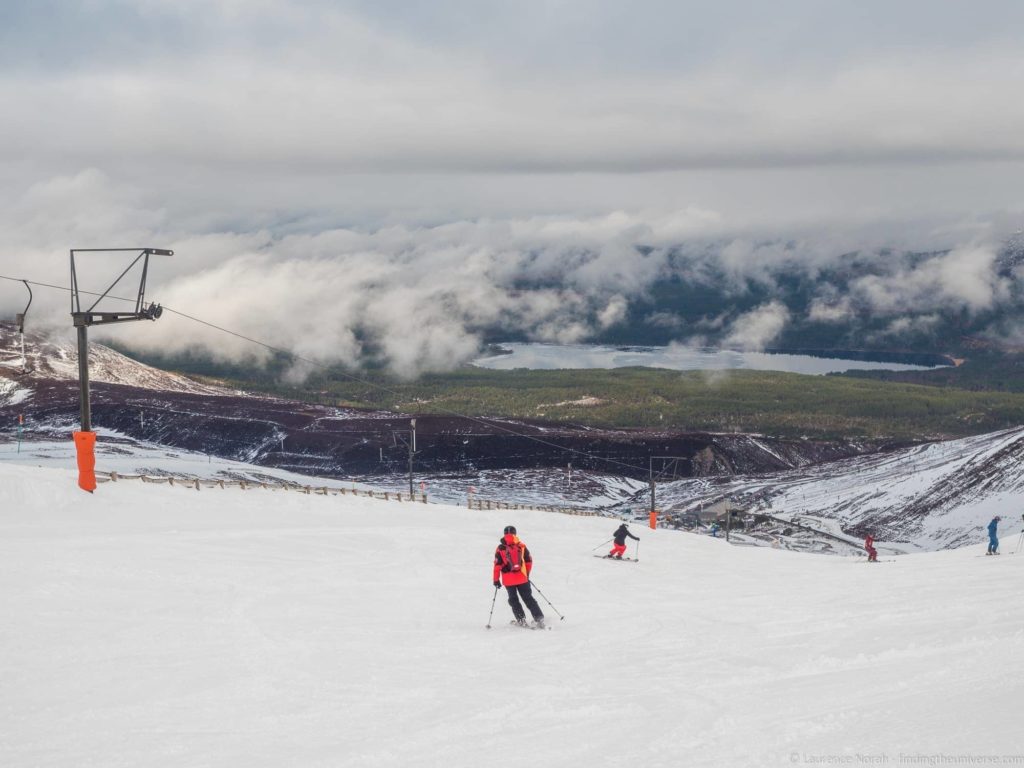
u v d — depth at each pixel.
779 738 8.59
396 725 10.47
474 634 16.77
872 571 29.52
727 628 17.25
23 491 30.92
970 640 13.53
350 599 20.27
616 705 11.00
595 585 25.25
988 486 130.50
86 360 33.38
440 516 43.69
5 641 14.65
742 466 194.00
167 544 25.81
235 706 11.39
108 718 10.87
